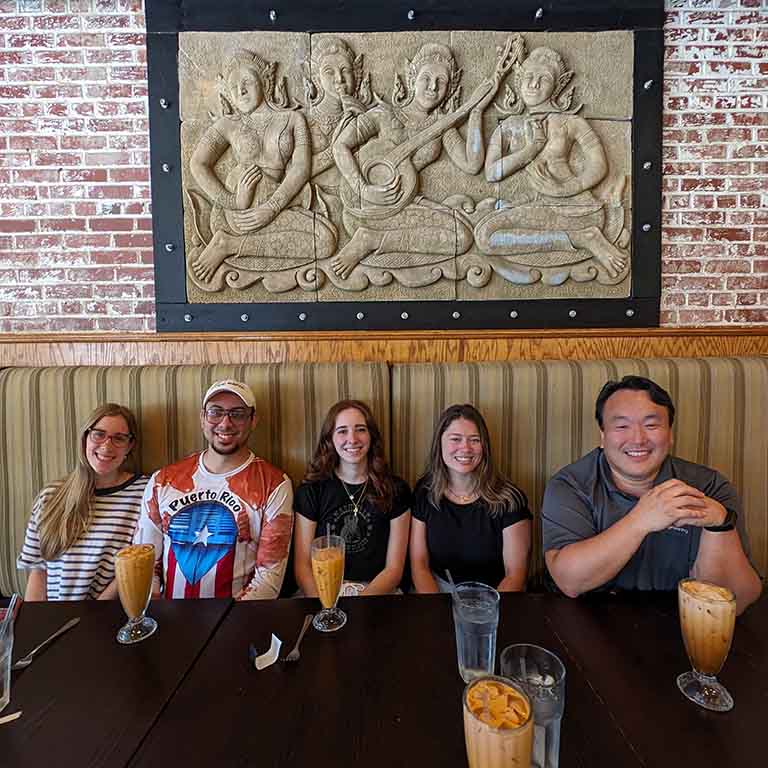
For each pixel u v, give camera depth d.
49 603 1.13
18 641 0.99
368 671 0.90
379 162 2.03
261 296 2.08
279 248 2.05
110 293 2.09
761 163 2.08
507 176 2.04
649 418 1.23
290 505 1.69
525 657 0.78
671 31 2.03
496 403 1.87
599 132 2.04
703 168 2.08
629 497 1.30
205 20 1.99
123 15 2.00
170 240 2.06
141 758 0.73
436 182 2.05
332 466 1.73
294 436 1.89
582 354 2.10
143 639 1.00
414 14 1.99
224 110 2.00
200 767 0.71
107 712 0.81
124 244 2.07
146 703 0.83
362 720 0.79
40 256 2.08
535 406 1.87
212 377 1.87
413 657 0.94
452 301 2.08
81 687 0.87
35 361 2.09
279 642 0.95
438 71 1.98
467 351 2.09
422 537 1.66
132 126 2.04
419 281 2.06
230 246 2.05
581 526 1.29
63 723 0.79
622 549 1.08
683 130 2.06
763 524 1.88
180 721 0.79
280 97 2.00
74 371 1.89
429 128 2.02
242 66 1.98
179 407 1.87
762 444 1.87
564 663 0.91
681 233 2.10
